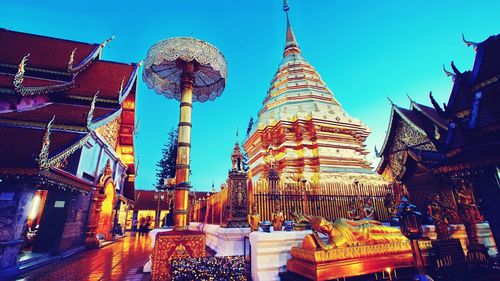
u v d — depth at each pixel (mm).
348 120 14289
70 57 14672
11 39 14828
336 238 5070
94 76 16562
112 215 17750
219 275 4559
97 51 17500
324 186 8812
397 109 15109
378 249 5227
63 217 11305
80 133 11219
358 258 4945
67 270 7742
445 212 7598
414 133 14273
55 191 11508
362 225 5578
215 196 9492
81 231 12969
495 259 5961
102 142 14992
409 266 5395
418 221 4520
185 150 5789
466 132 6172
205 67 7203
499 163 5332
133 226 37562
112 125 17703
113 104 15234
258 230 6375
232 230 6652
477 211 7523
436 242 6090
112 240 17391
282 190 8117
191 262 4586
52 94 13508
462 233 7828
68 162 11641
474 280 5176
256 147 15234
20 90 10328
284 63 19938
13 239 7336
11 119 10156
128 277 6703
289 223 6750
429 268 5699
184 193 5598
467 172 6055
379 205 9281
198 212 13688
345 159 13000
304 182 8492
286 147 13289
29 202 8008
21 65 10242
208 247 9398
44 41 16109
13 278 6789
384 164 16141
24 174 7473
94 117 13391
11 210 7457
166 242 5031
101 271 7523
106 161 16719
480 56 7121
